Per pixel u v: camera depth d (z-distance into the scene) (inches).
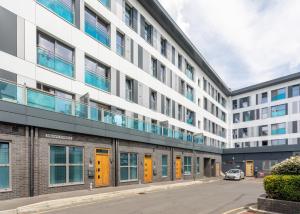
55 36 681.6
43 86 655.8
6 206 434.6
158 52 1205.1
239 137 2246.6
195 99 1621.6
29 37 611.2
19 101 520.1
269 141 2004.2
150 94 1112.8
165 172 1128.2
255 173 1795.0
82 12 776.9
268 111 2034.9
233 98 2342.5
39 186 547.8
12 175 498.3
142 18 1095.0
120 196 655.1
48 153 574.9
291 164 472.4
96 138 724.7
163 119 1206.3
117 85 907.4
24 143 523.5
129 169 868.6
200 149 1520.7
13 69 573.0
